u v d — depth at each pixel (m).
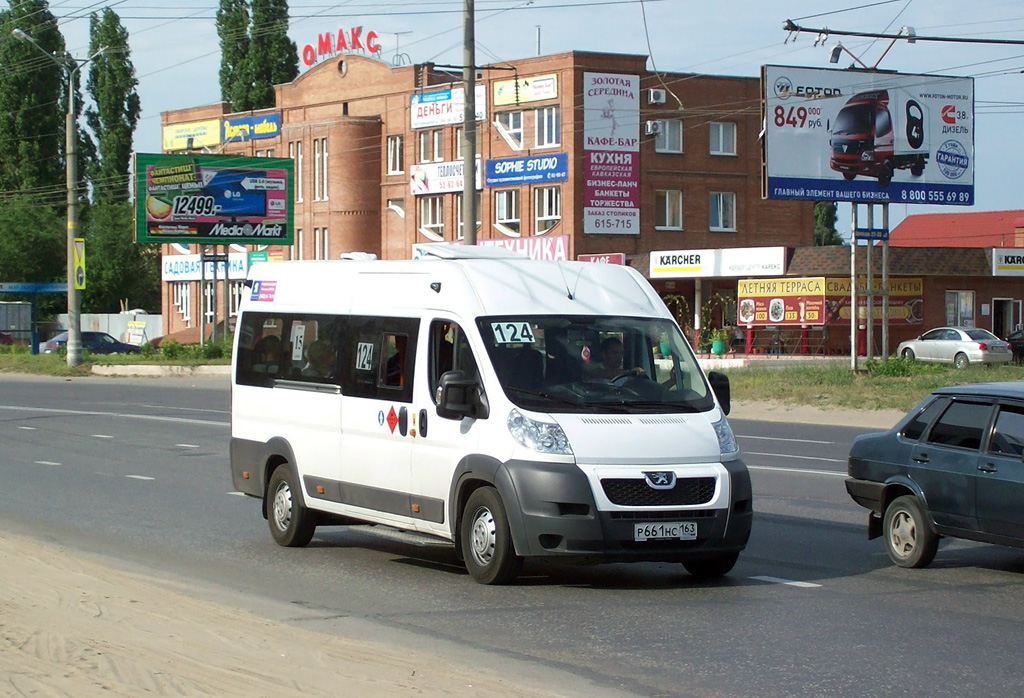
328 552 11.61
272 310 12.30
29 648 7.33
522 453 9.21
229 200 53.75
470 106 25.86
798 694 6.74
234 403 12.63
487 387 9.59
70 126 46.50
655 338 10.21
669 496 9.20
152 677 6.67
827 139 37.34
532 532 9.12
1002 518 9.65
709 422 9.62
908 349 46.12
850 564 10.81
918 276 50.41
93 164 83.50
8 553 10.93
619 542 9.07
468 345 9.86
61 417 26.75
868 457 10.98
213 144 71.25
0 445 21.14
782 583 9.95
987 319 52.00
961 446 10.17
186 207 52.94
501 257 10.91
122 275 86.38
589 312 10.20
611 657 7.55
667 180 55.84
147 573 10.49
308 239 65.56
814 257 49.00
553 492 9.03
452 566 10.85
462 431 9.73
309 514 11.71
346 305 11.30
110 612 8.48
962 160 38.69
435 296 10.33
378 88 62.56
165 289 76.00
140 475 17.30
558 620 8.58
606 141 54.44
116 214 86.75
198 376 44.84
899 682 6.97
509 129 56.53
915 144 38.09
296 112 66.88
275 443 11.91
